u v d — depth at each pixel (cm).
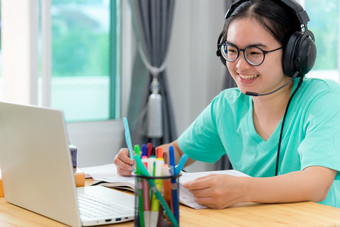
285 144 160
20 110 120
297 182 136
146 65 357
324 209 130
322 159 141
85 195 139
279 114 163
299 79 162
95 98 365
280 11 148
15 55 326
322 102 152
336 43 337
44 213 125
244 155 172
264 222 119
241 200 132
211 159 196
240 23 149
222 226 116
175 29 380
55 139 113
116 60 373
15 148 127
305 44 150
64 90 349
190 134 191
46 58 331
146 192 110
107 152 368
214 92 387
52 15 337
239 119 175
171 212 111
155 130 354
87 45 357
